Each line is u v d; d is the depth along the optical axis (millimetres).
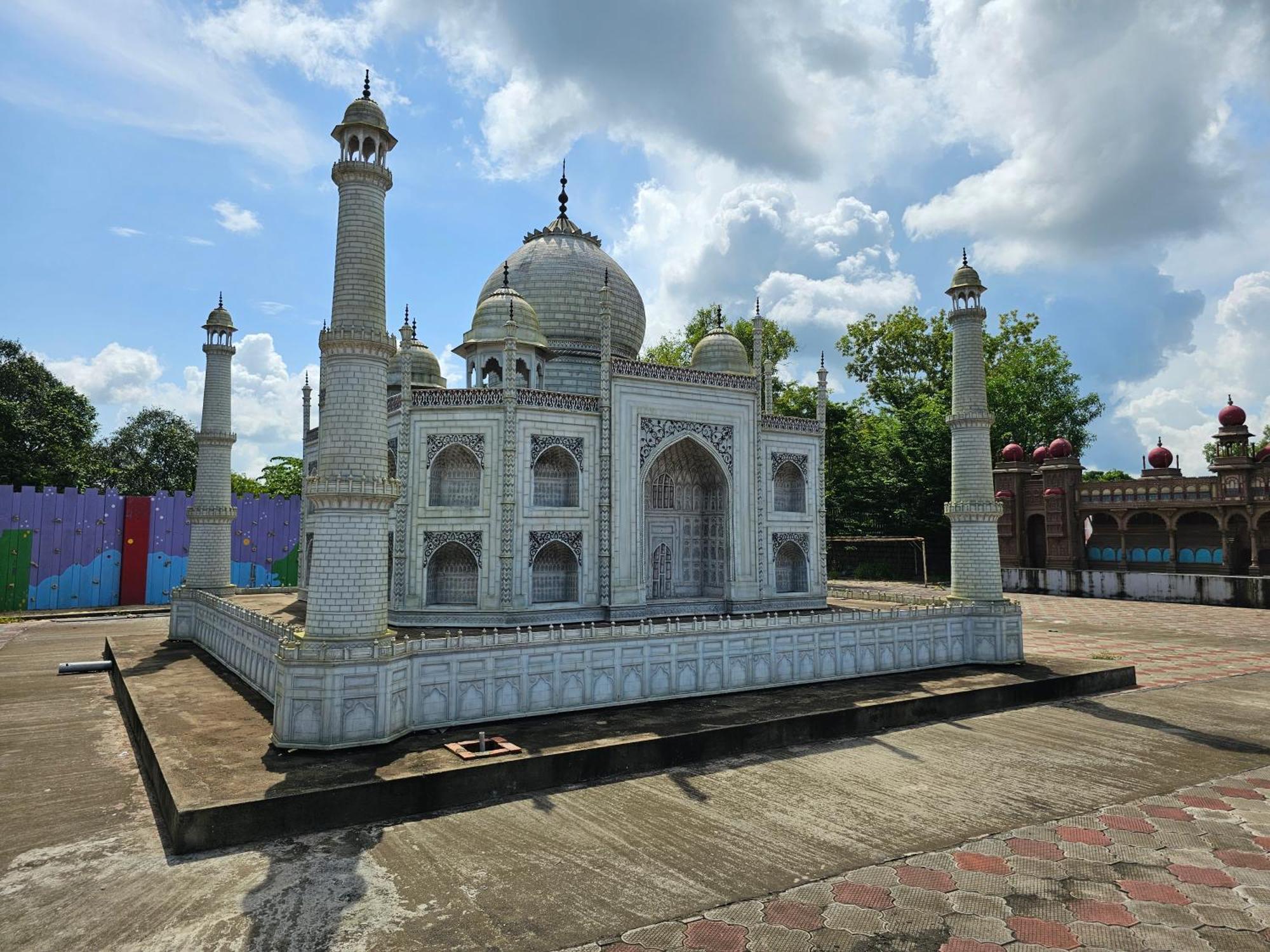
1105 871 8906
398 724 12914
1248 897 8242
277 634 15141
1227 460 39438
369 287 13547
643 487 23750
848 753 13906
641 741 12875
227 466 24547
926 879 8688
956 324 21703
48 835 9992
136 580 37906
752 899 8219
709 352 28344
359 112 13797
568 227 31594
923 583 42406
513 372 21953
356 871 8906
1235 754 13727
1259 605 35625
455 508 21875
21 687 19500
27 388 43094
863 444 51656
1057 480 45500
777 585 27234
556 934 7500
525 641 14680
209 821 9508
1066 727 15758
